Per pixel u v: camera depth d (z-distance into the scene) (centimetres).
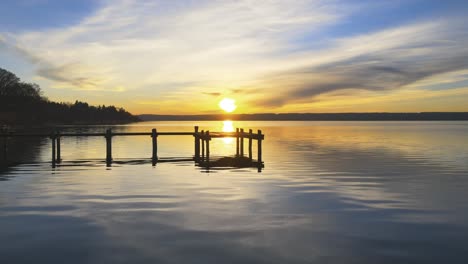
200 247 853
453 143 4400
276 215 1118
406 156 2912
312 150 3528
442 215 1123
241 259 786
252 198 1352
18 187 1583
